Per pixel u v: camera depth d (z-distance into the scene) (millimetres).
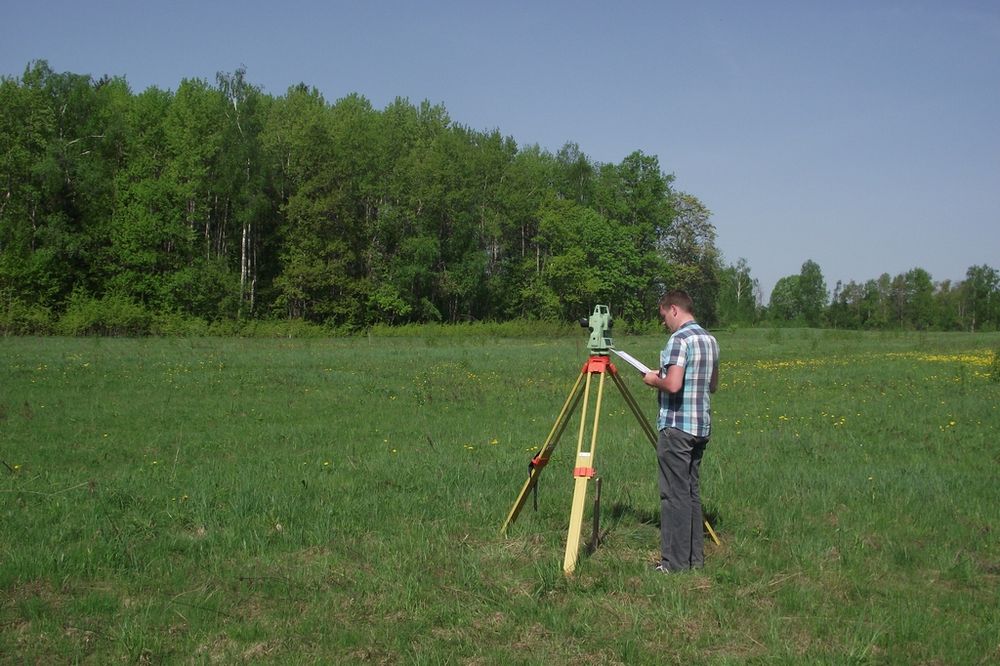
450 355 29016
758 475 8680
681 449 5730
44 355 24031
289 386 17578
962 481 8406
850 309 112625
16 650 4410
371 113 70688
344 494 7762
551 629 4777
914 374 21516
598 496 6203
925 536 6625
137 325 43438
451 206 64000
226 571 5676
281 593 5309
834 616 5008
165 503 7438
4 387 15961
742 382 19594
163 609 4992
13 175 49125
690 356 5691
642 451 10188
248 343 37656
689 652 4453
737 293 126125
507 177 70000
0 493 7590
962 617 5012
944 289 111062
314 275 57156
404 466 9133
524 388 18000
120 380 17719
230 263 58625
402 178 62906
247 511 7035
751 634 4746
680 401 5746
